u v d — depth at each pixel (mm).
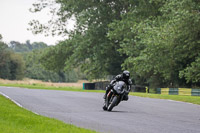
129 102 75812
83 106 61312
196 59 135125
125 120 43062
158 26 153250
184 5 133625
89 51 192000
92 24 190000
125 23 173750
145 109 61344
